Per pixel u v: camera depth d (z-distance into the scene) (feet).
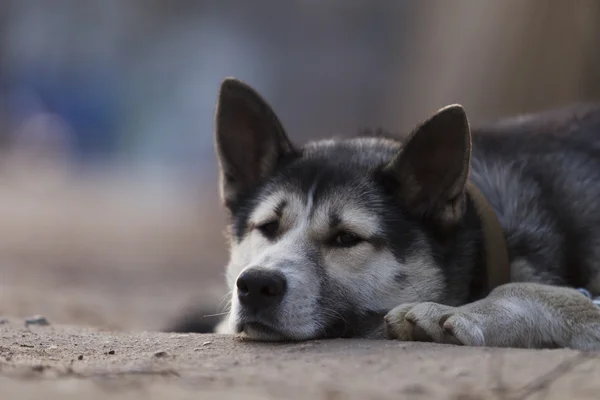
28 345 24.56
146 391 16.88
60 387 16.97
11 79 203.62
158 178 164.45
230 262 28.35
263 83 178.29
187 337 25.49
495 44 76.23
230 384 17.89
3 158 182.19
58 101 202.08
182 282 63.05
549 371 18.90
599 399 16.98
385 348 21.94
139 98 197.77
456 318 22.67
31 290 54.65
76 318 42.52
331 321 24.62
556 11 70.74
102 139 200.03
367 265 25.08
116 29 200.54
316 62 171.63
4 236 92.17
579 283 27.61
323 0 170.40
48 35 203.31
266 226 26.55
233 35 188.24
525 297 23.93
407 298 25.32
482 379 18.43
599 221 27.86
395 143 29.53
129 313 45.68
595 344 23.22
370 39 165.17
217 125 29.07
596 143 30.14
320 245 25.31
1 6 202.80
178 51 194.70
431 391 17.51
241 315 24.13
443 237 25.95
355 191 25.88
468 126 24.86
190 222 109.29
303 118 167.94
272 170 28.09
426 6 90.79
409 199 25.94
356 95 163.73
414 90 93.71
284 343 23.75
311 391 17.28
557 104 71.67
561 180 28.81
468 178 27.45
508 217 27.89
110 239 92.79
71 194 144.15
